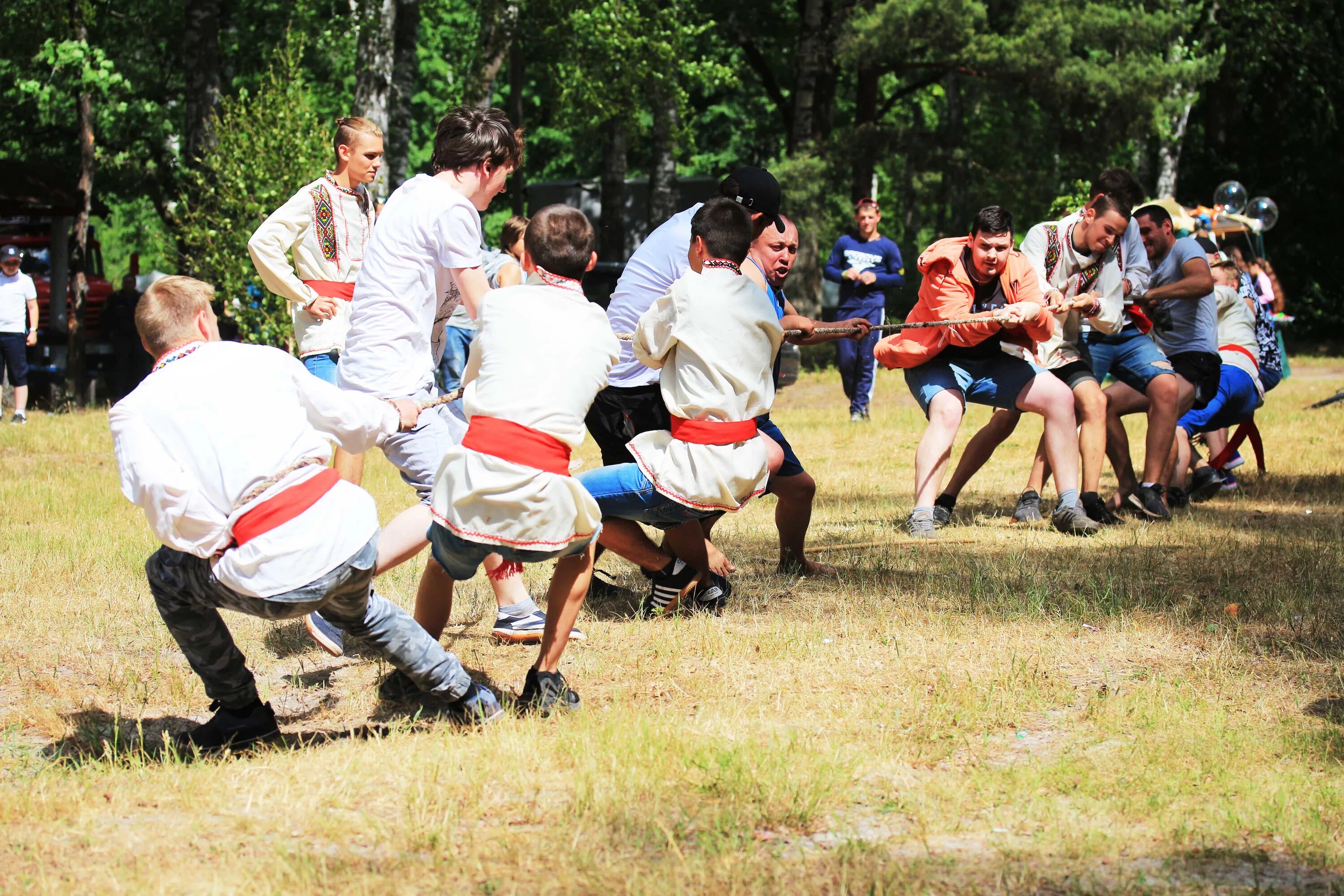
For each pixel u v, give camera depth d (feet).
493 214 192.24
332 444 20.52
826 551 36.11
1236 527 39.45
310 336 31.68
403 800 18.01
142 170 128.36
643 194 138.51
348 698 23.79
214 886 14.93
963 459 41.68
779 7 143.84
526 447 20.33
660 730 20.17
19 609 29.43
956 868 15.78
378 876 15.28
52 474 53.83
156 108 123.13
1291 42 153.99
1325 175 156.76
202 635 20.29
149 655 26.40
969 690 23.18
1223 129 161.17
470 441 20.61
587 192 135.33
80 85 95.96
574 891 14.94
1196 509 43.50
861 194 129.70
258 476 18.93
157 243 138.21
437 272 24.53
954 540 37.68
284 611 19.22
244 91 86.02
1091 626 27.61
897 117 194.29
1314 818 17.17
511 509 20.31
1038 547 36.35
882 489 49.39
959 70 121.29
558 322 20.92
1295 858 16.16
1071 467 38.52
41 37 96.94
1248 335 47.70
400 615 20.84
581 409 20.92
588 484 25.64
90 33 104.53
